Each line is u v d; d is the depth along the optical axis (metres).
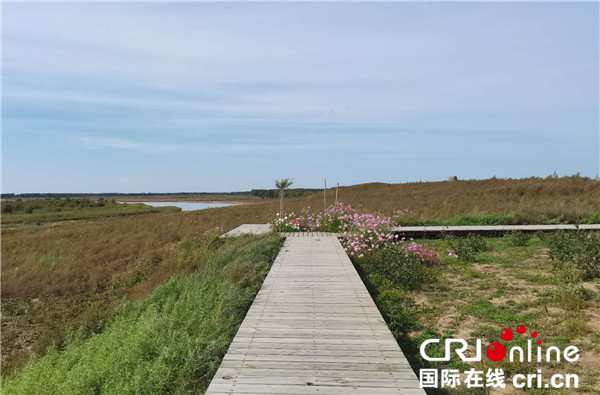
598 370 4.32
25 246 15.52
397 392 3.43
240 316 6.10
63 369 4.70
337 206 16.73
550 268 9.08
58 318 8.41
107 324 6.84
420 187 38.97
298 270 8.51
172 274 10.23
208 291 7.45
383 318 5.83
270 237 13.07
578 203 18.77
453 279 8.53
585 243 9.39
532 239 12.93
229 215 24.38
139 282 10.83
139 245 15.36
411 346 5.20
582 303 6.34
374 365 3.96
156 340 5.04
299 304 6.09
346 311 5.75
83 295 10.08
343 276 7.96
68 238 18.00
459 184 37.03
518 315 6.12
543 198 21.77
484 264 9.80
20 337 7.52
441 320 6.10
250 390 3.46
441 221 16.27
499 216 16.31
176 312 6.02
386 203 24.91
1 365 6.00
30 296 10.11
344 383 3.59
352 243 11.41
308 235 14.41
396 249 10.23
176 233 17.53
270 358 4.13
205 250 11.66
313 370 3.85
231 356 4.20
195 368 4.30
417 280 8.15
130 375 4.29
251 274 8.27
